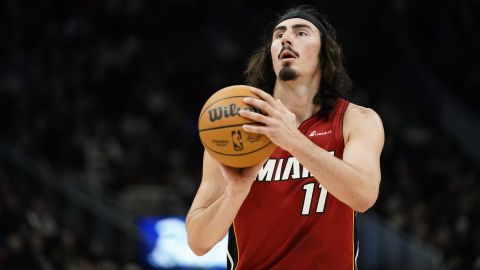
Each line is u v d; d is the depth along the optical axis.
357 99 40.69
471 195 32.06
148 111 40.53
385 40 42.69
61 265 29.28
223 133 8.17
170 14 44.75
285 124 8.04
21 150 36.47
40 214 32.25
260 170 9.41
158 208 34.81
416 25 43.00
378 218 32.12
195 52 43.62
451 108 41.66
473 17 42.09
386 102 41.47
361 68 42.38
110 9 44.47
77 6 44.56
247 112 8.05
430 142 39.09
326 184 8.21
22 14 44.31
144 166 36.62
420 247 29.47
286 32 9.73
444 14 42.62
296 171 9.32
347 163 8.45
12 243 28.41
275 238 9.30
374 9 42.75
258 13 44.81
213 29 44.84
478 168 38.19
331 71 9.79
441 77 42.44
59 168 36.53
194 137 40.31
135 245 33.00
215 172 9.70
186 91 42.59
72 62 42.38
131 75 42.28
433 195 35.75
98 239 33.72
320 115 9.64
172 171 36.84
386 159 37.72
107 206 34.06
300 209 9.24
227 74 43.19
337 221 9.21
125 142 38.44
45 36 43.62
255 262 9.44
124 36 44.00
